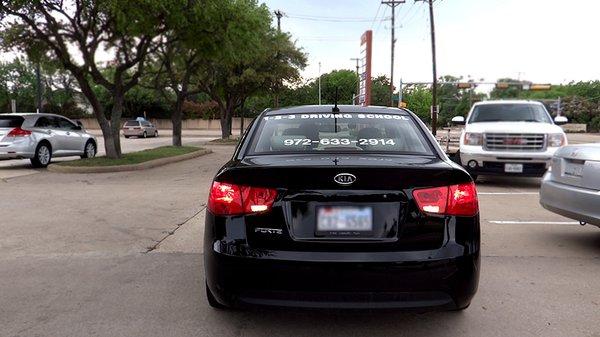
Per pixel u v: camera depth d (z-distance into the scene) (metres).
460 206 3.44
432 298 3.33
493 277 5.07
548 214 8.34
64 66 16.48
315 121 4.48
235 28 16.64
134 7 13.42
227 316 4.10
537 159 10.99
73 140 17.86
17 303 4.38
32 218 7.93
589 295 4.59
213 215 3.54
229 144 30.45
